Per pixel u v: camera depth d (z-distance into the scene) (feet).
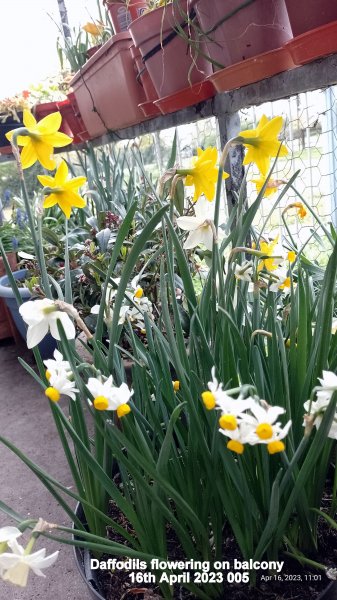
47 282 1.73
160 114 3.93
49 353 5.02
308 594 1.69
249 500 1.55
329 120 3.15
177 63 3.17
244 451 1.67
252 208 1.60
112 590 1.82
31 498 3.22
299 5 2.17
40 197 1.88
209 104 3.33
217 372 1.66
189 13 2.93
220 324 1.67
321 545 1.87
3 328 6.23
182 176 1.61
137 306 1.89
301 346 1.69
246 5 2.47
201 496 1.74
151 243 3.57
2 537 1.27
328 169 3.30
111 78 4.29
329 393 1.29
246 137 1.54
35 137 1.55
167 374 1.73
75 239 4.45
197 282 3.78
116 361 1.83
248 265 1.76
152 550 1.72
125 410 1.26
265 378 1.77
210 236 1.66
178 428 1.83
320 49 2.12
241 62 2.52
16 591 2.53
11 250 5.99
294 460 1.38
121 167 4.70
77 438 1.50
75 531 1.45
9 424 4.26
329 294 1.47
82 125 5.81
